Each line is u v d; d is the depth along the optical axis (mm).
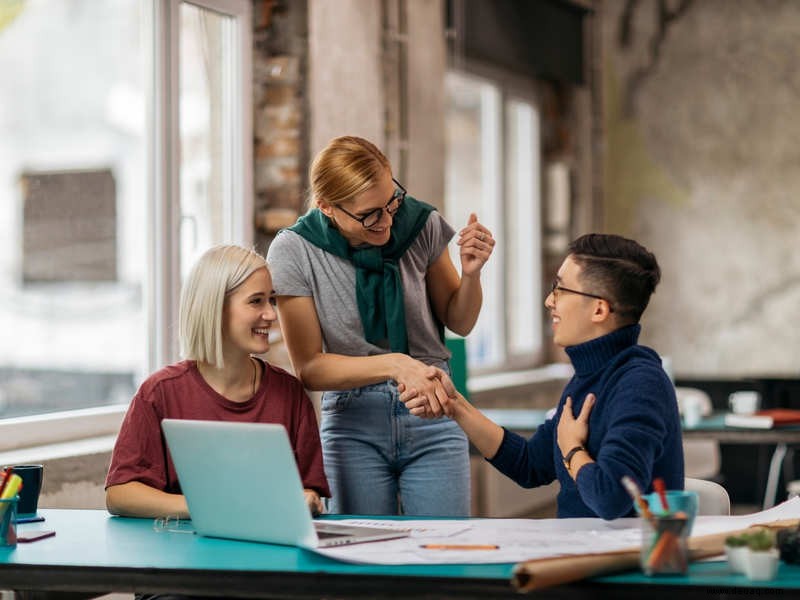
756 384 5953
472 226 2895
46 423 3477
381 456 2830
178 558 1932
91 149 4578
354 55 4719
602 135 7188
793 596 1706
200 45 4145
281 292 2797
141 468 2422
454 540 2002
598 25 7184
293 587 1795
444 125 5398
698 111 6984
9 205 4738
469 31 5734
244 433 1979
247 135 4355
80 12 4727
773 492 5320
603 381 2234
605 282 2248
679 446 2205
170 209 3971
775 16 6801
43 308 4566
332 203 2682
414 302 2877
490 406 5875
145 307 3967
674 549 1772
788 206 6797
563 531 2082
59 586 1907
